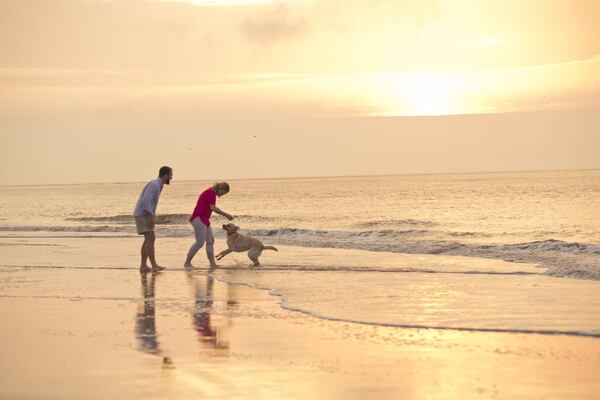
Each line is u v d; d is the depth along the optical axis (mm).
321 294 15086
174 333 11227
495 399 7680
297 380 8430
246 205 88750
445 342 10484
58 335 11148
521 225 46250
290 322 12062
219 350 9992
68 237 34500
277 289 15844
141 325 11930
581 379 8438
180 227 43094
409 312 12875
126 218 60500
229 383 8305
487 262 21109
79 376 8648
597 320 11969
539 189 119812
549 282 16547
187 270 19812
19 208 94000
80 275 19016
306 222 53125
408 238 34375
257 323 12016
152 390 8039
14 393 7980
